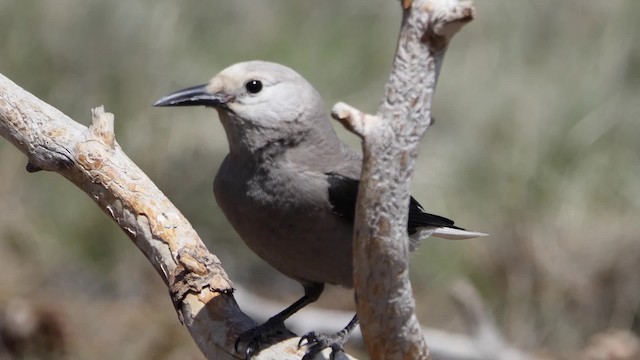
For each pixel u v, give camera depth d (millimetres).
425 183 13766
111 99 14039
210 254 6441
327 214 6957
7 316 11523
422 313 12727
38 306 11953
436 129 14453
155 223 6488
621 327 12836
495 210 13570
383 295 5227
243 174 7094
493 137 14312
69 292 12742
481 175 13906
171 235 6453
